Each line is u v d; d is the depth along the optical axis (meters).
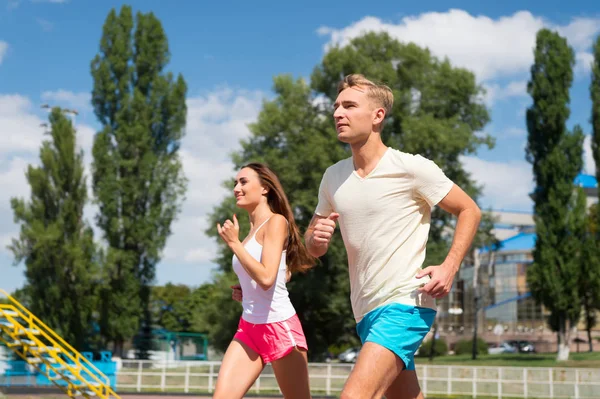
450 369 27.67
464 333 93.31
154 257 44.84
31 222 42.59
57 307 42.50
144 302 45.25
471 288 95.69
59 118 43.97
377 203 3.80
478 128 41.59
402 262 3.79
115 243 44.47
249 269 4.19
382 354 3.62
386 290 3.76
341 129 3.85
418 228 3.88
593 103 47.12
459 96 40.81
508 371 27.33
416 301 3.73
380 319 3.73
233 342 4.52
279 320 4.45
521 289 93.12
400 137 39.62
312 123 40.97
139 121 46.00
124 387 28.59
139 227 44.41
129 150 45.66
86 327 43.00
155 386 28.56
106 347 44.53
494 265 91.31
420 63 40.88
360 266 3.87
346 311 38.22
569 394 26.36
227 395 4.34
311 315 40.78
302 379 4.56
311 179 38.84
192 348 53.31
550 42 48.22
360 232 3.85
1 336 16.00
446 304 94.12
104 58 47.12
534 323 91.62
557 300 47.31
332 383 27.89
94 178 45.53
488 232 45.09
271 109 40.81
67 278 42.78
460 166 40.06
